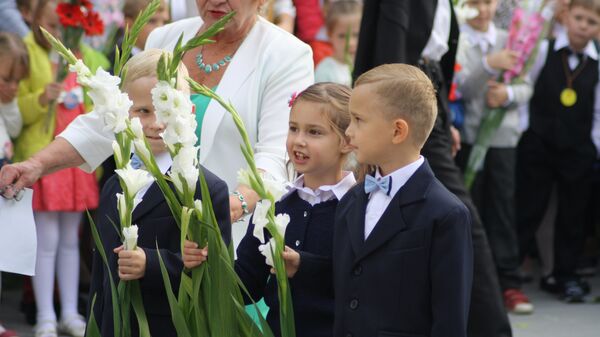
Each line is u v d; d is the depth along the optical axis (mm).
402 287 3117
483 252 5398
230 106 2955
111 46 6430
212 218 3021
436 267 3082
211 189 3279
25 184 3758
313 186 3539
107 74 2879
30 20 6492
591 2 7305
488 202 7211
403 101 3154
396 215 3152
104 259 3129
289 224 3521
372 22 5258
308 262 3326
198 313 3057
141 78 3324
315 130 3484
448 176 5391
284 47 4059
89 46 6590
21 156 5973
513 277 7168
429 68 5387
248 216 3980
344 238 3262
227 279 3037
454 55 5656
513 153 7199
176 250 3287
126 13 6234
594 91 7508
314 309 3365
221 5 3949
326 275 3381
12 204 3684
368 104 3176
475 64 6887
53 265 6078
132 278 3109
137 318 3176
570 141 7492
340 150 3502
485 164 7180
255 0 4047
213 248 3025
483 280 5371
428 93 3199
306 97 3490
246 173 2963
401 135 3180
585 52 7488
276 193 2980
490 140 6949
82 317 6203
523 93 6941
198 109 3990
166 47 4234
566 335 6445
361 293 3166
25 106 5941
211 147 3969
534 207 7602
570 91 7492
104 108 2883
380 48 5191
